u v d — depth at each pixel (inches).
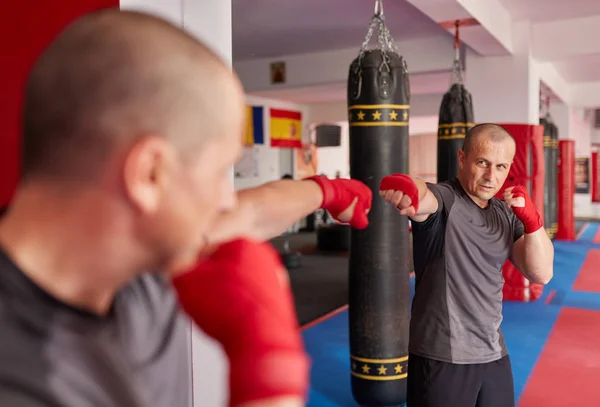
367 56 111.8
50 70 16.5
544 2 220.4
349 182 31.8
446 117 179.6
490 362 75.7
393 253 112.8
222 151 17.6
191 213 17.5
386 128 111.1
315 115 507.2
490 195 76.9
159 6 55.7
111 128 16.1
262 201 27.6
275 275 17.4
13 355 15.5
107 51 16.3
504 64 248.2
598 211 569.0
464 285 75.2
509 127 201.0
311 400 128.0
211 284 16.4
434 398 75.1
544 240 74.9
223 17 63.1
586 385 133.3
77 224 16.8
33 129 16.7
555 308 207.0
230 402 14.8
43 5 45.1
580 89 426.0
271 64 330.6
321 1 219.9
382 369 113.8
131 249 17.4
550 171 320.8
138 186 16.4
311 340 171.5
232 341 15.5
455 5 176.9
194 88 16.6
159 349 22.7
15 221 17.2
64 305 17.3
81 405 16.5
